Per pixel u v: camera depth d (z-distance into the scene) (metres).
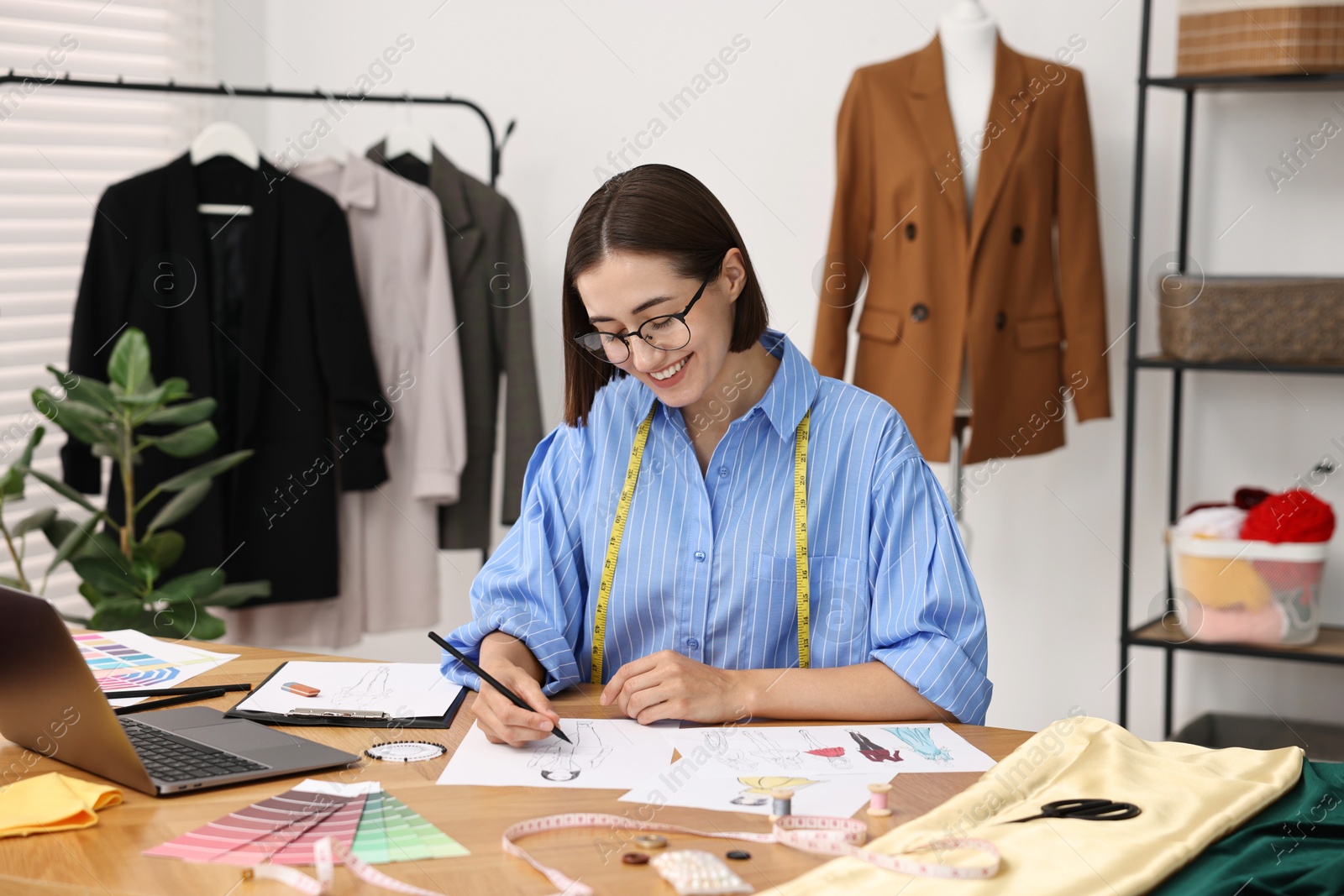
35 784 0.97
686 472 1.35
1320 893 0.83
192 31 2.96
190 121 2.96
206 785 0.99
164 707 1.23
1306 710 2.40
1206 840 0.89
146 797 0.98
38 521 2.26
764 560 1.32
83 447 2.50
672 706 1.16
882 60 2.60
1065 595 2.58
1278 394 2.38
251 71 3.14
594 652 1.38
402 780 1.02
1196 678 2.48
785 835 0.88
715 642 1.34
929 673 1.19
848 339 2.67
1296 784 1.01
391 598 2.70
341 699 1.24
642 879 0.83
